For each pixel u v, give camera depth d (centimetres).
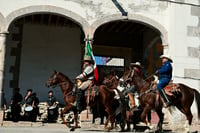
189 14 1249
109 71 1559
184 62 1215
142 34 1590
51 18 1366
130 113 1038
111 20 1198
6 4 1101
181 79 1201
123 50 1579
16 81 1374
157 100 923
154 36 1463
